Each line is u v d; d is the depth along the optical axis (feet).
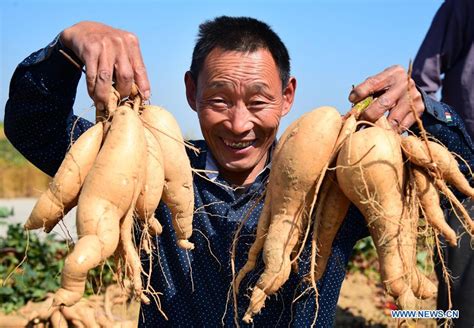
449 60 4.43
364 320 6.57
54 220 2.21
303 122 2.29
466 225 2.40
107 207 2.06
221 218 2.88
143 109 2.35
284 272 2.29
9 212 9.34
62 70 2.59
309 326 2.84
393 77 2.39
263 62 2.72
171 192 2.37
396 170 2.21
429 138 2.60
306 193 2.29
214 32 2.75
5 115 2.79
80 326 4.80
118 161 2.07
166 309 2.93
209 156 2.97
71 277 1.93
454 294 3.62
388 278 2.23
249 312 2.32
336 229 2.42
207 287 2.89
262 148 2.86
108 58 2.22
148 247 2.44
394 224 2.22
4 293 7.07
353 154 2.20
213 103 2.76
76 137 2.86
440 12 4.50
